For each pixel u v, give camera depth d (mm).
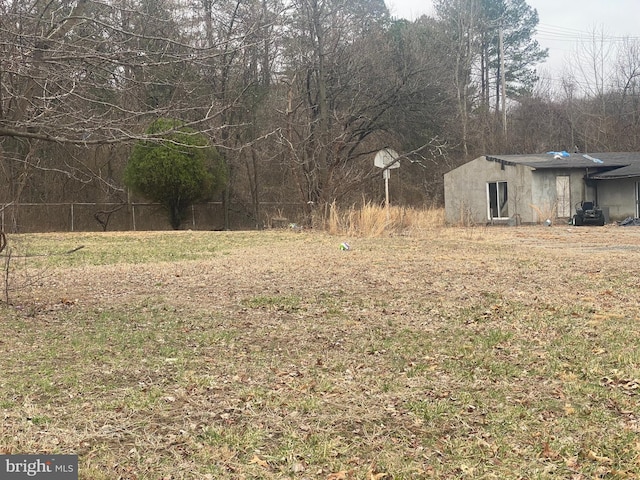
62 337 6836
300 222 27375
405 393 4992
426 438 4176
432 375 5461
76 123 6504
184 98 7516
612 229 22641
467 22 45500
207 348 6391
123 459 3809
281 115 27688
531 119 46938
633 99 45719
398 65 30859
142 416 4484
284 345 6523
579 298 8648
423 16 40719
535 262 12484
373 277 10867
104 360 5910
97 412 4547
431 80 31328
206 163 29109
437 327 7246
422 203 37906
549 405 4711
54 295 9469
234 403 4754
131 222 32281
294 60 27625
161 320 7715
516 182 27656
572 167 27328
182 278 11172
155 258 14719
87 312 8203
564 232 21328
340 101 30609
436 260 13195
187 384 5172
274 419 4461
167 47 6602
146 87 7191
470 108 45219
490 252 14719
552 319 7445
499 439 4133
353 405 4738
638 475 3639
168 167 27844
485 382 5250
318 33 27891
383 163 26734
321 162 27609
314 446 4008
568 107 47406
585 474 3664
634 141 43625
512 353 6109
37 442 3996
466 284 10016
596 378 5289
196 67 7688
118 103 7047
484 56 50938
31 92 6516
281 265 12695
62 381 5254
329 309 8273
